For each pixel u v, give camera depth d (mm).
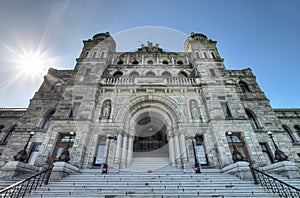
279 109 17250
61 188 6000
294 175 7715
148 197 5191
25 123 13438
